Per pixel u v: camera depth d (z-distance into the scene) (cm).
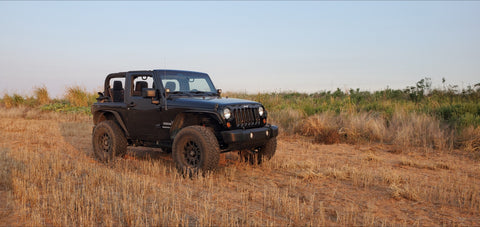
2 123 1421
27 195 468
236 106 599
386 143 1000
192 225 386
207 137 576
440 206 451
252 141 601
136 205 443
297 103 1697
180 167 602
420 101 1530
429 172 650
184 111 616
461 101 1402
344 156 817
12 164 644
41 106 2044
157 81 666
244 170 663
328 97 1877
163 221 381
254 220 388
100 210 429
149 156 804
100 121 795
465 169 680
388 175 577
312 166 676
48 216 407
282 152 867
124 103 722
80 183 551
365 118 1195
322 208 441
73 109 1866
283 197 469
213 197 491
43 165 634
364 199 483
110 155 722
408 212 432
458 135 957
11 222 391
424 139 962
